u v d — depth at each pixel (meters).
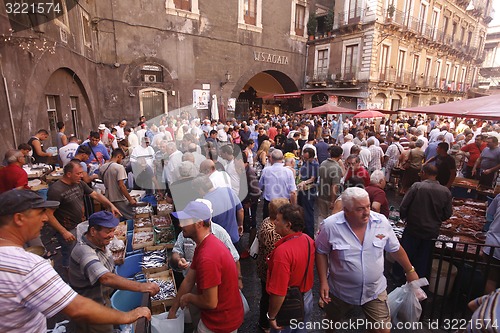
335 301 2.48
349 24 19.55
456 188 6.40
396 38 20.31
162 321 2.33
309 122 13.38
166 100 15.30
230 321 2.07
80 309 1.32
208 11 16.28
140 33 14.25
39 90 7.33
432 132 9.73
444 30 25.80
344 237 2.33
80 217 3.45
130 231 4.23
